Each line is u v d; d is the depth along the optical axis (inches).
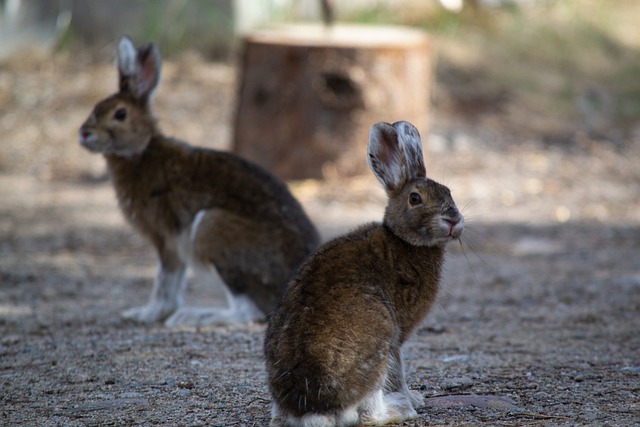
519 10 1110.4
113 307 469.1
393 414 274.4
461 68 988.6
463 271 546.6
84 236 635.5
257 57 726.5
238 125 747.4
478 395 309.0
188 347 380.2
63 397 312.7
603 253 588.4
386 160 312.0
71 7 1011.3
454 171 780.6
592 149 858.8
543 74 1013.2
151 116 455.5
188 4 980.6
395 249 293.4
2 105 905.5
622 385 319.9
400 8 1061.8
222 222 421.1
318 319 262.4
